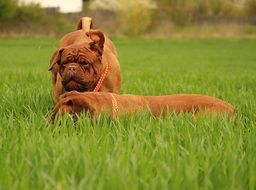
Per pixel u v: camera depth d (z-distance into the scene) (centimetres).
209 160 691
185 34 7881
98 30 1129
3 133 862
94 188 550
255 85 1956
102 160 666
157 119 997
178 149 764
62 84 1112
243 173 625
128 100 1037
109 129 902
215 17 8475
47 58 4112
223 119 965
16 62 3644
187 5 10769
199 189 561
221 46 6544
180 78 2197
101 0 10238
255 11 10375
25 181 567
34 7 7162
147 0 9288
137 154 701
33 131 860
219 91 1628
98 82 1144
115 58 1225
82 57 1087
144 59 4438
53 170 616
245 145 828
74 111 972
